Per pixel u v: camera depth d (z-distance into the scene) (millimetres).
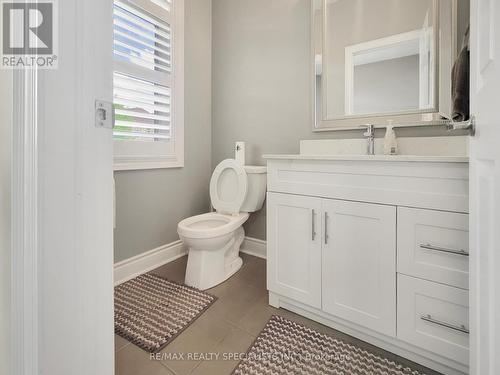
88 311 646
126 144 1809
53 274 571
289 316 1396
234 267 1934
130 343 1191
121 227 1799
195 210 2361
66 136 578
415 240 1029
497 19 569
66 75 571
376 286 1129
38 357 558
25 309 549
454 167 938
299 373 1026
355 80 1699
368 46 1646
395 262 1077
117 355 1118
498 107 559
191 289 1674
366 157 1121
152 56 1955
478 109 689
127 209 1832
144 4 1841
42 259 551
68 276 599
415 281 1034
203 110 2398
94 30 621
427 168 993
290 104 2012
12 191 549
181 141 2180
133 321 1346
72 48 580
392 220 1078
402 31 1538
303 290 1348
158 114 2055
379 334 1155
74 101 588
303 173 1324
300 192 1337
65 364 604
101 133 651
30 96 529
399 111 1558
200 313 1418
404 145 1526
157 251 2039
